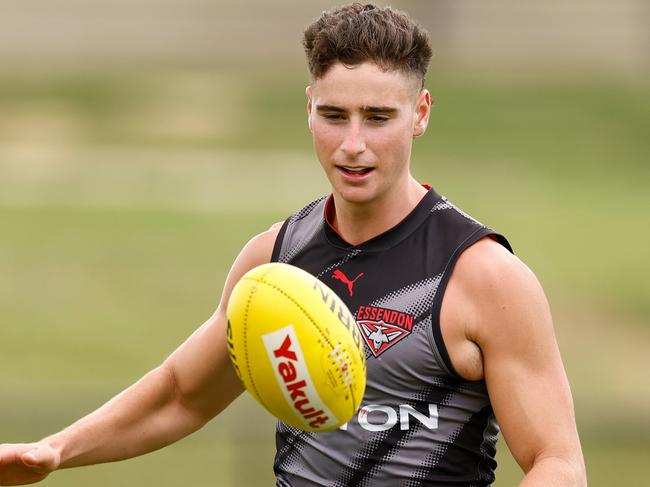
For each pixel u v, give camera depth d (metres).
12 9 181.75
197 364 13.41
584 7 183.00
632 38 183.38
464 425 12.07
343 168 11.75
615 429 25.44
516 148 129.38
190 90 159.62
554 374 11.69
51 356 52.19
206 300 65.44
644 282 68.69
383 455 12.10
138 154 125.44
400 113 11.66
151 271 72.75
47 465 12.40
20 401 27.23
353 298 12.19
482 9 183.12
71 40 183.12
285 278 10.84
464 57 179.25
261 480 28.12
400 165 11.83
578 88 158.75
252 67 179.38
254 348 10.78
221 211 96.00
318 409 10.86
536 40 183.25
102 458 13.38
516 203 99.31
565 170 119.75
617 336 56.28
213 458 31.30
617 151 129.38
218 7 185.50
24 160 120.19
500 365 11.70
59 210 94.56
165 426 13.59
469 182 110.31
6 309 62.53
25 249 79.00
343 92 11.53
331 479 12.41
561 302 63.56
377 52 11.46
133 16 184.25
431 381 11.94
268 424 26.44
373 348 11.99
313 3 186.75
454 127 136.38
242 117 144.38
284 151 128.50
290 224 13.08
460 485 12.16
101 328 58.31
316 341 10.68
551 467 11.29
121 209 95.81
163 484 31.62
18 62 173.62
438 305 11.87
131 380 46.59
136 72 171.25
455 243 12.03
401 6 182.25
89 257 76.88
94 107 147.75
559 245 80.38
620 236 84.19
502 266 11.77
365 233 12.35
